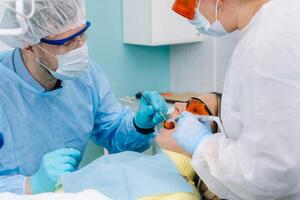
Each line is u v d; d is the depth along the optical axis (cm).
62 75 118
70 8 107
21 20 97
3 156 118
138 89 242
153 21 206
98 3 211
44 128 126
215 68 227
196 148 99
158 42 211
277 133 80
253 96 83
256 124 83
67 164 108
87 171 98
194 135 102
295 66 79
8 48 140
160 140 116
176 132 106
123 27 223
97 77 143
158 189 91
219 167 91
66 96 129
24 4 98
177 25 216
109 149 154
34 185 107
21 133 121
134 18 215
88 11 207
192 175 106
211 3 100
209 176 96
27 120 122
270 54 81
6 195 66
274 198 90
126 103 216
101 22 214
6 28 104
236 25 99
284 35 80
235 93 92
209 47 227
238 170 87
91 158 198
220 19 100
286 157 79
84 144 140
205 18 104
